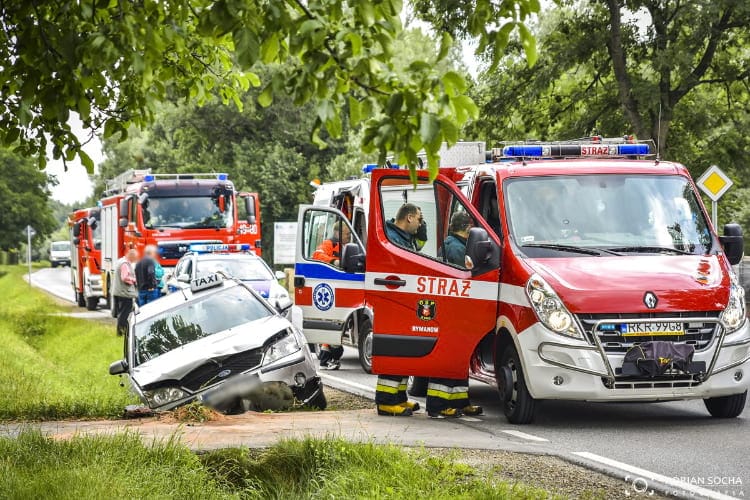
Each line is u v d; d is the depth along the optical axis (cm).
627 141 1591
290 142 7662
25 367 2231
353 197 2098
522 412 1216
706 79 4138
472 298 1266
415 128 621
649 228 1303
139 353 1445
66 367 2456
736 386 1194
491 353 1369
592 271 1206
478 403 1472
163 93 1005
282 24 636
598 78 4178
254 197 3431
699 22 3484
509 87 4122
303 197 7506
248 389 1352
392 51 632
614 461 971
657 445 1073
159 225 3331
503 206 1305
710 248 1294
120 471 845
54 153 1012
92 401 1556
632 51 3928
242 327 1447
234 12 646
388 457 884
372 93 634
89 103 809
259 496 816
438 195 1408
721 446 1064
